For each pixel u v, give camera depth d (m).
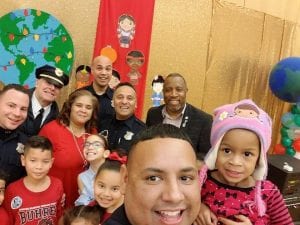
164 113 3.01
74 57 3.95
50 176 2.28
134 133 2.75
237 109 1.19
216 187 1.25
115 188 2.10
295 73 4.34
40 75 2.58
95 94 3.24
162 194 0.68
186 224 0.70
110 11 3.74
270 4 5.04
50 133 2.42
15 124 2.19
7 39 3.37
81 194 2.31
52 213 2.19
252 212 1.20
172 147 0.70
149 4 3.86
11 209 2.09
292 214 3.52
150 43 4.16
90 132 2.60
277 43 5.17
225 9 4.68
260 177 1.23
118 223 0.74
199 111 2.97
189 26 4.52
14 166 2.25
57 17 3.82
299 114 4.71
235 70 4.93
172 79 2.89
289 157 4.00
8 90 2.18
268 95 5.29
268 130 1.18
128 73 3.90
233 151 1.17
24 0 3.63
